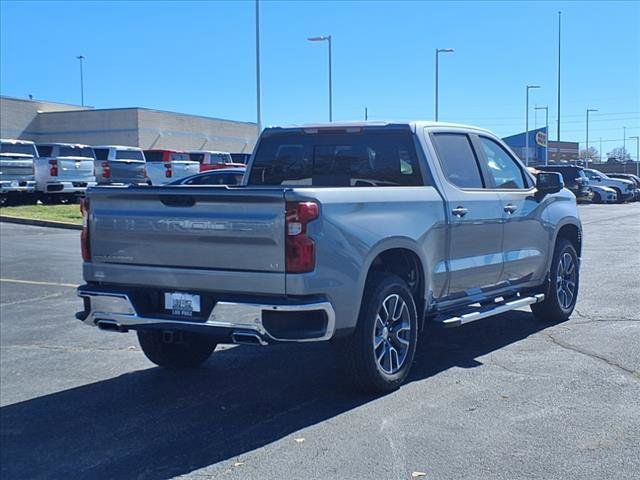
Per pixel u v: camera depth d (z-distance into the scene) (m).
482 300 7.55
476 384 6.43
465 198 7.13
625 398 5.99
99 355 7.91
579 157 92.62
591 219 27.45
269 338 5.42
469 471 4.67
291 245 5.37
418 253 6.46
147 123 50.91
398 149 7.13
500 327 8.63
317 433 5.40
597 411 5.70
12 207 25.70
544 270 8.49
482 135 7.91
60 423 5.87
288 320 5.39
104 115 50.62
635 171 77.44
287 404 6.10
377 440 5.22
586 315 9.16
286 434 5.41
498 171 8.02
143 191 5.92
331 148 7.58
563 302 8.84
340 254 5.61
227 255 5.60
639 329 8.34
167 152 33.25
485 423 5.49
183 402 6.29
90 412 6.11
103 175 27.33
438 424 5.49
